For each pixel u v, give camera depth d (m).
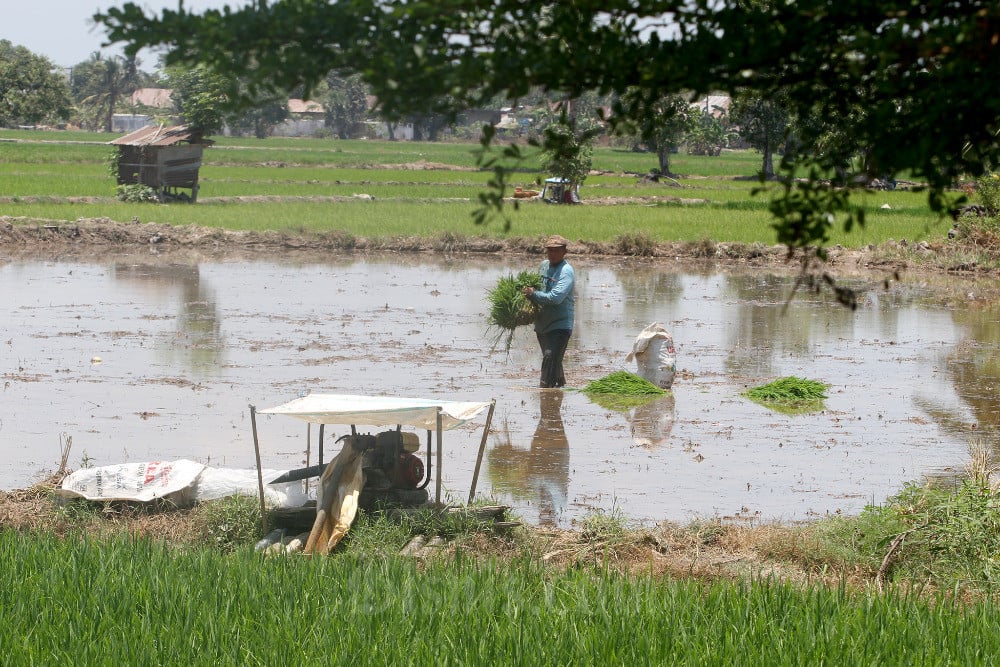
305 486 12.63
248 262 41.72
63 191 61.41
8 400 18.59
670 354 21.00
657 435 17.19
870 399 20.19
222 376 21.02
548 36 4.50
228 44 4.39
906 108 4.71
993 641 7.45
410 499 11.45
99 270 38.12
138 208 54.72
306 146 154.75
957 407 19.53
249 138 176.12
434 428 11.54
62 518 11.63
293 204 61.00
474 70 4.35
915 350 25.78
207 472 12.30
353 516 10.73
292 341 25.28
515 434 17.12
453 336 26.58
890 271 42.25
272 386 20.19
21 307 29.38
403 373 21.75
